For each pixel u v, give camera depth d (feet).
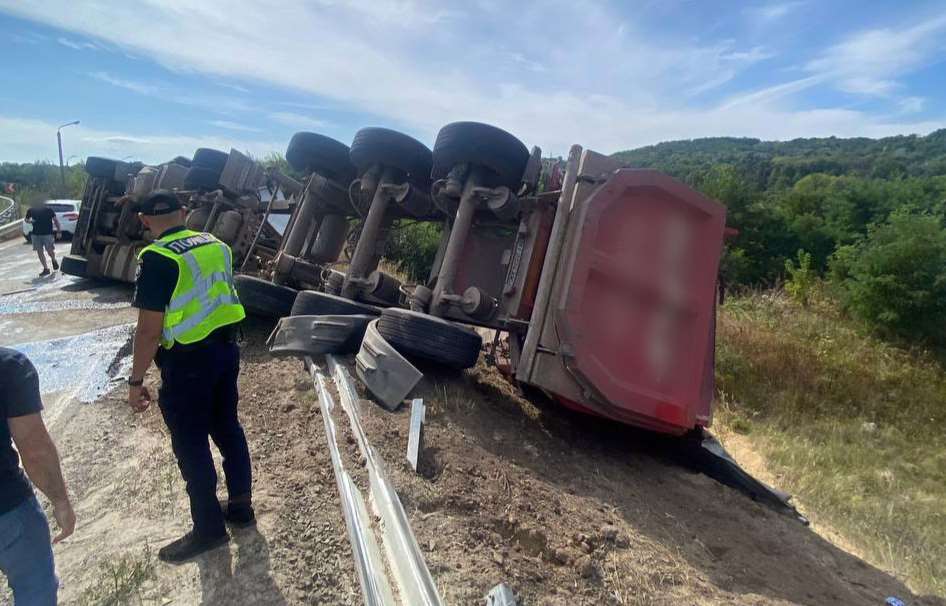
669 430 19.94
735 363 34.99
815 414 32.30
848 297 50.52
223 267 11.59
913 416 32.89
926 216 49.96
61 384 21.16
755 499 20.34
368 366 18.03
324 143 28.02
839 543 19.06
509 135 21.12
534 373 18.44
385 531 11.06
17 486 8.07
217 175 34.94
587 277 18.04
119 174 42.11
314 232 30.78
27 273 49.73
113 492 13.88
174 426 11.07
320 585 10.62
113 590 10.43
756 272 77.10
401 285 25.14
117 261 39.83
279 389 19.34
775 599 12.98
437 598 8.89
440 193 23.00
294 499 12.94
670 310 19.51
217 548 11.41
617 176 18.37
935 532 20.20
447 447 15.47
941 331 45.85
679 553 13.98
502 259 22.57
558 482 16.35
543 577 11.30
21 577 8.18
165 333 10.87
